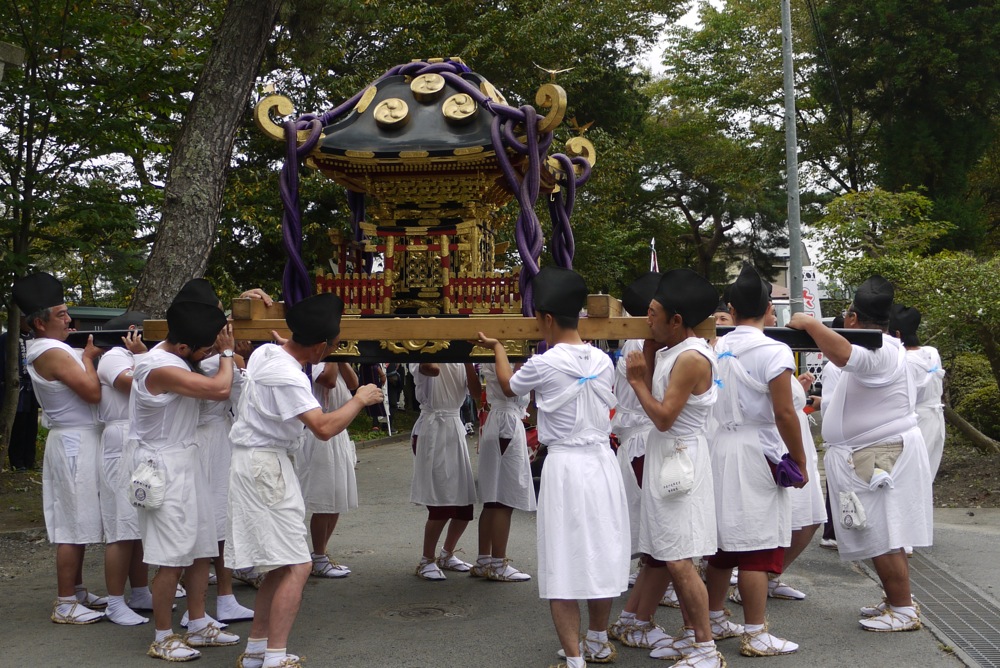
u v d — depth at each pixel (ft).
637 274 98.07
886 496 16.62
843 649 15.70
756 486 15.19
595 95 70.38
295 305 14.69
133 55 32.48
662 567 15.98
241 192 51.31
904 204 44.83
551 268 14.87
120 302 60.49
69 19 31.86
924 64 68.85
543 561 13.92
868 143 82.94
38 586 20.84
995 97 71.72
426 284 17.40
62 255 34.94
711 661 14.08
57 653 15.87
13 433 35.68
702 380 14.16
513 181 16.11
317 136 16.78
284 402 14.35
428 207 17.54
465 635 16.94
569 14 58.18
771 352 15.14
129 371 17.37
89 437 17.75
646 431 18.04
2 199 30.04
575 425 14.10
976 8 68.03
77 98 32.73
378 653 15.93
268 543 14.20
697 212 103.50
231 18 26.00
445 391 20.92
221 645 16.31
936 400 24.23
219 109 25.80
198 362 15.98
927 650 15.60
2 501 30.19
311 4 34.19
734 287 15.99
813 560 22.58
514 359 16.39
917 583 19.95
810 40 79.66
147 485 15.07
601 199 63.46
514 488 20.45
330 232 18.06
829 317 54.80
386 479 38.68
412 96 17.46
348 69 54.60
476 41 53.83
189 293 16.76
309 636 16.93
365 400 14.90
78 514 17.53
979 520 26.96
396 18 52.08
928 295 32.76
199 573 16.33
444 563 22.08
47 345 17.26
